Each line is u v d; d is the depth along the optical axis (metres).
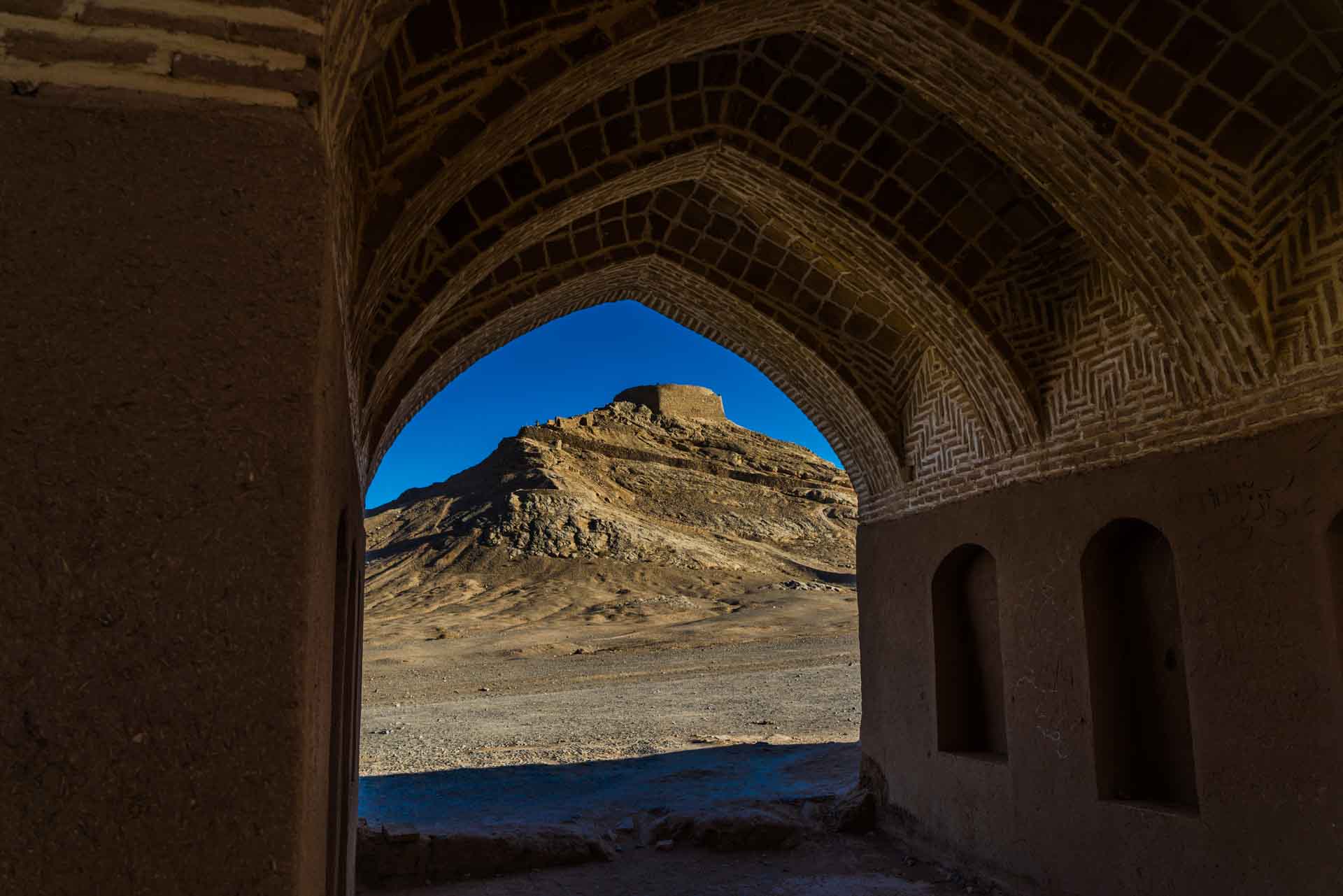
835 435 8.66
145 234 1.40
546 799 9.26
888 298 6.66
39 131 1.39
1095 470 5.59
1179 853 4.84
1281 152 4.20
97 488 1.34
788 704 16.06
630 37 3.78
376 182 3.48
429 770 11.14
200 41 1.45
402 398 6.16
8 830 1.25
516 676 24.91
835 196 5.88
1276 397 4.37
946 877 6.85
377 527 69.50
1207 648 4.71
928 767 7.34
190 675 1.33
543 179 5.30
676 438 78.00
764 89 5.49
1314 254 4.16
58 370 1.35
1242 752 4.49
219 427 1.39
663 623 38.94
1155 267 4.80
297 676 1.36
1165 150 4.39
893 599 8.09
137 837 1.29
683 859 7.54
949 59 4.48
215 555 1.36
